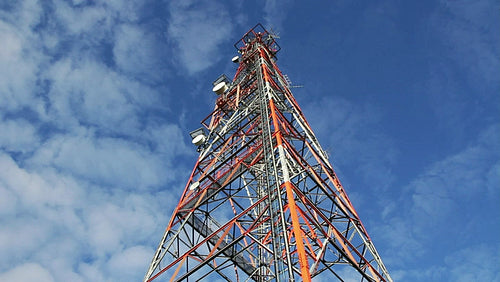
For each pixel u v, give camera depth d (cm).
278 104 4269
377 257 3183
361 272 2895
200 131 4641
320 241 2964
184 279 3012
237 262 3409
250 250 3578
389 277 3056
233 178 3572
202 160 4222
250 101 4712
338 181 3747
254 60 5541
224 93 5294
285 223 2580
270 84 4616
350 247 3069
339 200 3478
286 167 2998
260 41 6112
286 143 3419
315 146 4000
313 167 3747
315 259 2697
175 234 3425
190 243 3366
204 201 3594
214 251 3181
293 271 2339
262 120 3797
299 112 4606
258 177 3712
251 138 3894
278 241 2595
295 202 2848
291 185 2869
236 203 3819
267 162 3178
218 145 4344
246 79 5275
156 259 3297
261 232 3328
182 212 3656
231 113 4934
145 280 3131
